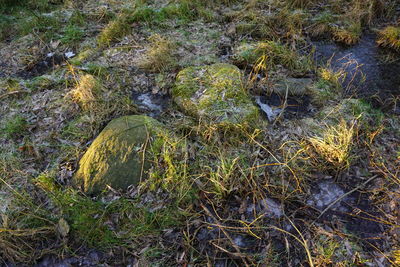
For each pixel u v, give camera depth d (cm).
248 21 498
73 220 273
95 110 362
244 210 282
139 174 293
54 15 525
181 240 264
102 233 266
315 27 490
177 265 251
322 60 446
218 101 354
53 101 378
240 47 448
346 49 466
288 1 529
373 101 384
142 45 458
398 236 261
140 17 509
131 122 323
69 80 404
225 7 541
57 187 295
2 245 253
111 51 452
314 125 345
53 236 268
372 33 492
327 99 379
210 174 295
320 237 263
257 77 411
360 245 258
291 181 299
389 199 284
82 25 509
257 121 345
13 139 340
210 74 388
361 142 329
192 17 516
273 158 315
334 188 297
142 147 305
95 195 288
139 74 416
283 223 274
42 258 259
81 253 259
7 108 372
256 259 252
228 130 332
